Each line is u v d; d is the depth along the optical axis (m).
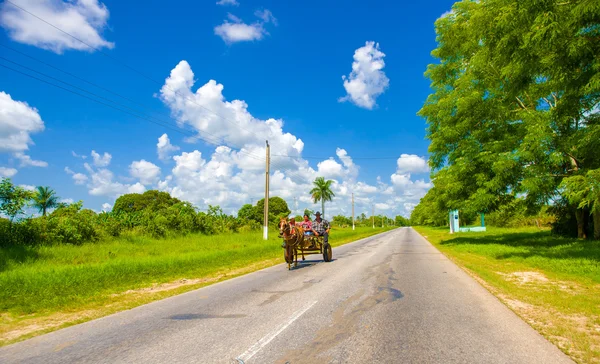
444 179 25.38
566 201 21.73
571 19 10.44
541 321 5.82
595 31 10.69
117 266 12.37
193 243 22.78
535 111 18.64
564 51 11.09
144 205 65.94
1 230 15.76
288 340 5.01
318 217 15.71
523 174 18.91
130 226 24.89
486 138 22.27
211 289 9.45
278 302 7.46
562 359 4.21
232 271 13.26
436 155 25.56
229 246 22.34
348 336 5.13
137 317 6.68
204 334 5.40
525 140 16.41
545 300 7.20
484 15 13.48
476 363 4.10
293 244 13.27
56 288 9.05
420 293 8.12
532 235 28.05
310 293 8.30
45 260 14.23
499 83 20.02
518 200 22.03
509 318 5.99
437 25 25.03
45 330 6.00
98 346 5.02
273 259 17.17
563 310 6.47
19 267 12.47
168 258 15.41
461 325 5.60
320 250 15.37
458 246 21.75
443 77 26.34
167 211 29.23
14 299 8.09
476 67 20.17
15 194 16.20
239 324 5.88
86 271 11.23
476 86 21.66
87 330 5.91
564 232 25.31
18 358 4.64
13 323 6.55
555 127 15.92
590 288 8.59
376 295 7.95
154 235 24.59
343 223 117.31
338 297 7.80
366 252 20.23
